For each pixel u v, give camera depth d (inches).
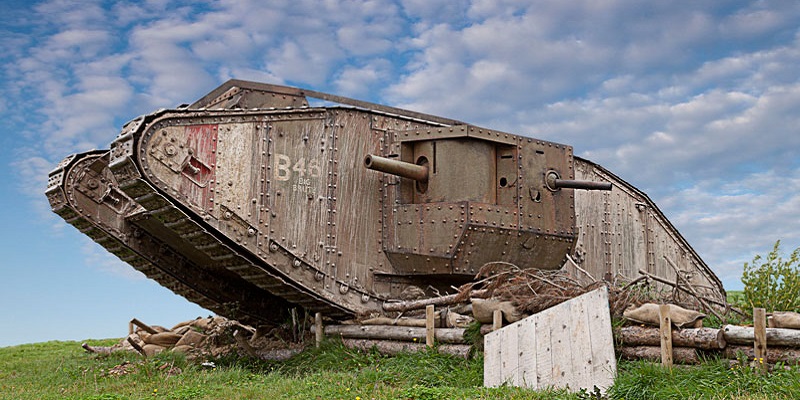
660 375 324.5
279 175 498.6
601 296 364.2
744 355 325.4
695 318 343.9
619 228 676.1
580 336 359.3
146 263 579.2
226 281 596.1
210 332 636.7
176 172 450.0
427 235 525.3
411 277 546.9
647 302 395.2
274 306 614.2
